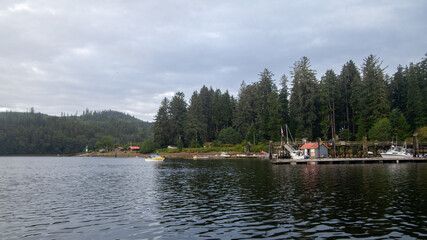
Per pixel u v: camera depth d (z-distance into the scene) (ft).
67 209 77.10
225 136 424.46
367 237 50.72
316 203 76.95
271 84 404.77
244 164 237.45
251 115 422.00
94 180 143.95
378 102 299.58
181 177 149.07
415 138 223.51
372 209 69.56
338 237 50.90
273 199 83.56
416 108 291.38
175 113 487.20
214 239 51.26
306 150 242.99
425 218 61.72
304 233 53.26
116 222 63.62
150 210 74.02
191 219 64.44
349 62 353.51
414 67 337.72
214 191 100.83
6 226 61.77
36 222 64.69
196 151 426.51
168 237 52.95
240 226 58.34
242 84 488.02
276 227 57.16
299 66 336.90
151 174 170.09
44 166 275.39
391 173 143.13
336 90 331.77
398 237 50.60
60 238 53.88
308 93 327.88
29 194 102.27
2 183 135.23
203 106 499.92
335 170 163.84
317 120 331.98
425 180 116.88
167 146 491.72
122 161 373.20
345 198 82.89
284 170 170.91
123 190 108.47
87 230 58.29
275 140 349.61
